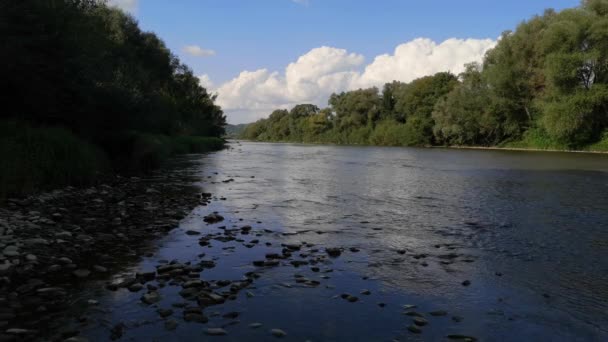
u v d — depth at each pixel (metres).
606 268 8.15
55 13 22.17
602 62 50.94
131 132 31.69
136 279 7.09
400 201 15.96
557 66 50.75
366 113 121.44
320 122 146.62
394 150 69.06
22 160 14.93
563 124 51.56
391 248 9.44
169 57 71.81
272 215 13.05
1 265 7.16
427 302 6.45
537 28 59.91
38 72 20.94
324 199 16.33
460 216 13.13
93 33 27.64
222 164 34.66
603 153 50.75
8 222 10.02
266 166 33.28
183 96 78.62
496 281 7.39
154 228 10.77
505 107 65.06
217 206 14.46
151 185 19.72
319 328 5.55
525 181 22.62
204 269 7.77
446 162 38.22
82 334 5.16
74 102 24.92
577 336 5.46
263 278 7.34
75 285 6.77
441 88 93.00
